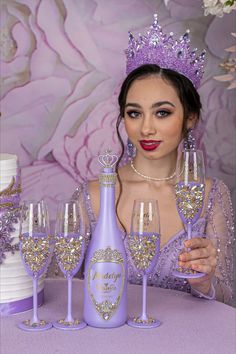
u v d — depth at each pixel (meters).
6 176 1.74
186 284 2.35
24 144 3.28
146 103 2.31
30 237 1.58
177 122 2.35
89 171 3.33
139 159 2.52
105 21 3.23
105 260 1.62
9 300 1.75
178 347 1.53
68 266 1.61
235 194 3.41
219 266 2.35
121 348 1.51
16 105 3.25
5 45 3.19
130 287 2.06
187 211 1.77
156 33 2.43
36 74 3.24
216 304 1.89
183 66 2.41
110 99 3.30
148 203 1.63
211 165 3.38
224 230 2.45
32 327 1.63
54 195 3.33
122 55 3.26
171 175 2.50
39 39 3.21
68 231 1.59
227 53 3.32
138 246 1.63
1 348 1.51
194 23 3.27
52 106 3.27
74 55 3.24
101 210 1.63
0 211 1.73
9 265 1.74
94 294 1.63
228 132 3.38
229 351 1.51
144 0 3.23
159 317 1.75
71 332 1.61
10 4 3.17
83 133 3.30
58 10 3.20
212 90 3.33
